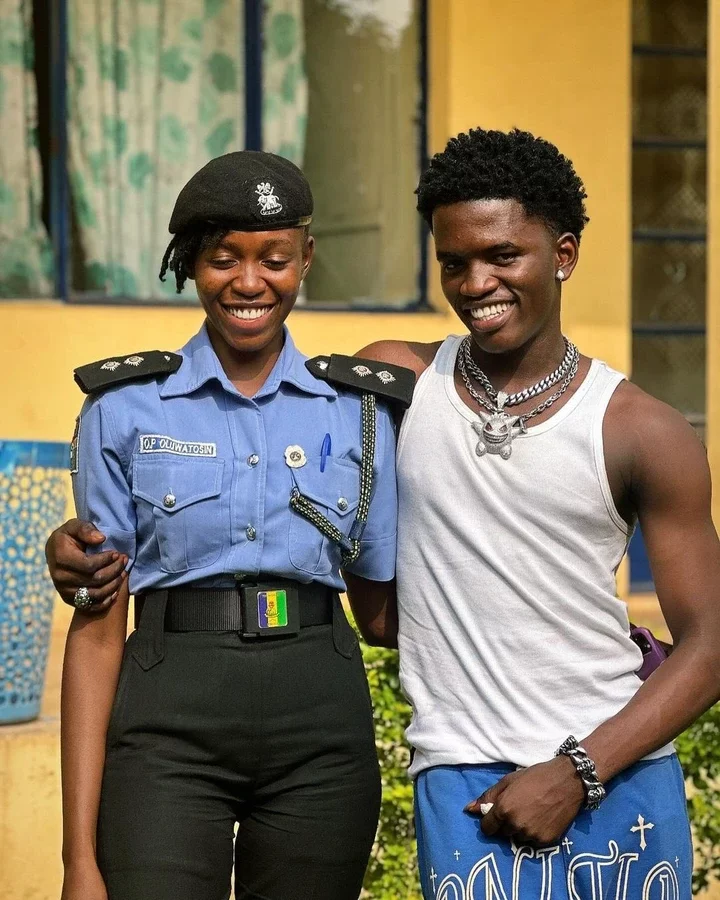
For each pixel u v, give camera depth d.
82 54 7.10
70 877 2.96
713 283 5.61
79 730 3.07
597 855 3.04
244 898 3.16
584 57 7.51
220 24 7.31
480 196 3.04
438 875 3.09
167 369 3.17
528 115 7.46
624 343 7.64
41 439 6.87
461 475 3.13
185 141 7.28
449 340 3.34
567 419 3.10
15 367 6.85
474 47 7.38
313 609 3.14
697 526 3.08
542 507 3.07
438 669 3.15
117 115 7.16
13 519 5.07
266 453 3.13
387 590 3.37
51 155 7.09
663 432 3.06
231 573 3.06
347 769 3.12
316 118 7.44
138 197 7.22
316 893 3.09
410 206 7.51
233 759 3.04
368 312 7.35
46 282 7.09
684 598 3.06
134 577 3.14
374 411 3.23
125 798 3.00
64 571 3.09
